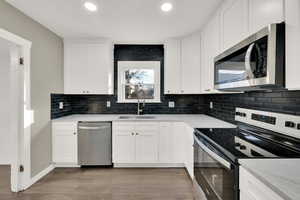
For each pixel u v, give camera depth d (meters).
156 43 3.84
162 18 2.64
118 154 3.32
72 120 3.29
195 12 2.44
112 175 3.06
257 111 1.95
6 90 3.54
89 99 3.96
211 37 2.57
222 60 1.89
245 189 1.12
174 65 3.47
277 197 0.84
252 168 1.05
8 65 3.53
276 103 1.72
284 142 1.52
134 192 2.54
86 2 2.20
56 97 3.39
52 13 2.49
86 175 3.06
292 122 1.47
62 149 3.30
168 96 3.96
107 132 3.31
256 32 1.34
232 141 1.63
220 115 3.11
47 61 3.07
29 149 2.64
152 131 3.30
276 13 1.18
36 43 2.78
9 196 2.43
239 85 1.49
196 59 3.37
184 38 3.42
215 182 1.54
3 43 2.74
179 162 3.31
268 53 1.13
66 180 2.88
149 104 3.96
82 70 3.56
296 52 1.01
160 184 2.76
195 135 2.20
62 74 3.55
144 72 3.96
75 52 3.55
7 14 2.22
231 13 1.85
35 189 2.61
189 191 2.56
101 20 2.71
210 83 2.62
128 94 3.97
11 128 2.54
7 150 3.58
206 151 1.71
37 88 2.82
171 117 3.54
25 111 2.57
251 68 1.29
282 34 1.11
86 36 3.42
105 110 3.97
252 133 1.95
